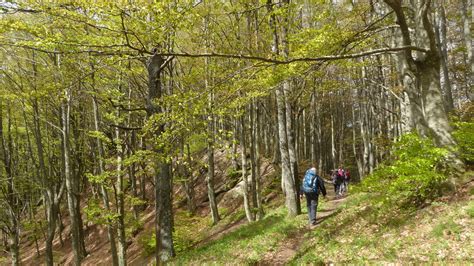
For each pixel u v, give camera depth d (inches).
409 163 309.6
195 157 1086.4
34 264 1061.1
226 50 348.2
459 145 331.6
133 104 597.6
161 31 264.5
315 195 466.9
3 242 1208.2
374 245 307.6
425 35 346.9
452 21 1018.1
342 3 518.9
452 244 254.5
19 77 597.0
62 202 1375.5
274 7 368.2
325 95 1128.2
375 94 1057.5
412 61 349.7
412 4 441.4
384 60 789.9
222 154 1146.0
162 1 246.7
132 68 517.0
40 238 1261.1
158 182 519.5
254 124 799.1
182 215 910.4
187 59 523.8
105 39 310.8
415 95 448.1
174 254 516.1
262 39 397.1
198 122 348.2
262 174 965.8
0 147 890.1
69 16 266.1
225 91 339.6
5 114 824.9
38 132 728.3
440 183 337.1
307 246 385.1
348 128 1968.5
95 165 944.3
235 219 772.0
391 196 384.5
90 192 1231.5
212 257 451.8
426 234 284.7
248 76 341.7
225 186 972.6
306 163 1138.0
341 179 816.9
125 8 248.5
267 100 778.8
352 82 815.1
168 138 366.3
